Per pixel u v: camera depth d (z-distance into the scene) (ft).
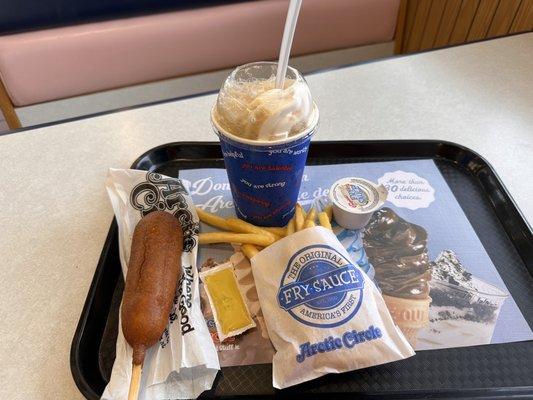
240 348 1.71
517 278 1.98
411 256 2.06
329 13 5.41
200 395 1.58
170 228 1.89
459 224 2.23
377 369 1.64
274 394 1.58
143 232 1.84
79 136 2.82
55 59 4.58
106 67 4.85
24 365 1.65
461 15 4.91
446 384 1.60
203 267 2.01
